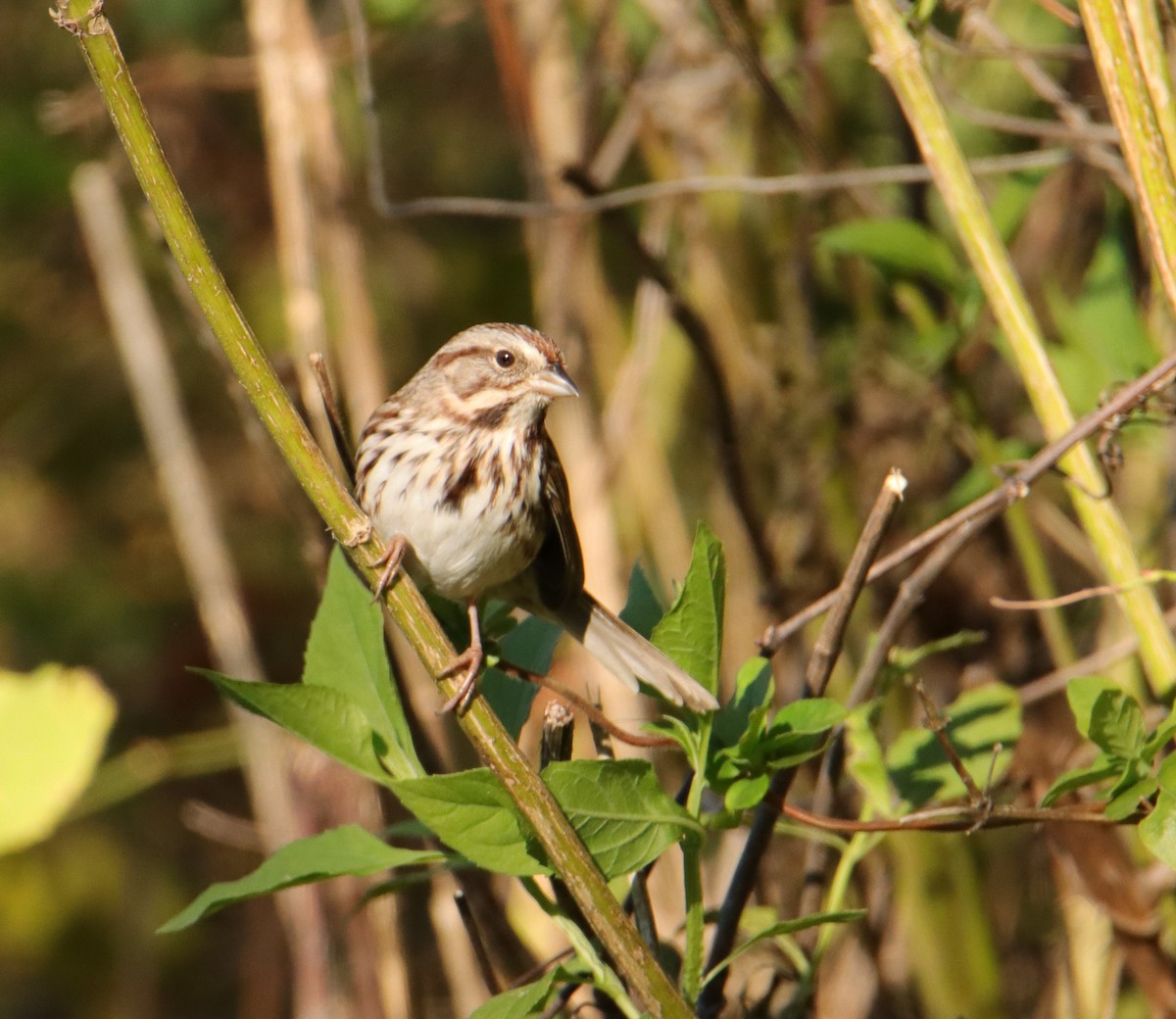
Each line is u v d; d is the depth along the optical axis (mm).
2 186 13477
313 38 11023
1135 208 8938
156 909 15891
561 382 8375
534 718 11109
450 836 5367
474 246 16875
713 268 12250
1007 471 7680
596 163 12562
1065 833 7781
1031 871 10633
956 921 9539
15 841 7371
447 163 16828
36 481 17250
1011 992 10250
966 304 9117
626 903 6645
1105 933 8875
